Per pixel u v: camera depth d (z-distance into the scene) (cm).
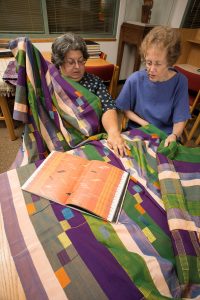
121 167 80
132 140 97
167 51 89
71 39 103
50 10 246
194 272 51
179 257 52
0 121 221
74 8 259
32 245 51
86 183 68
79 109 106
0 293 43
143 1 278
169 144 92
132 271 48
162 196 68
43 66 93
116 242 54
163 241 57
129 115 128
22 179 70
